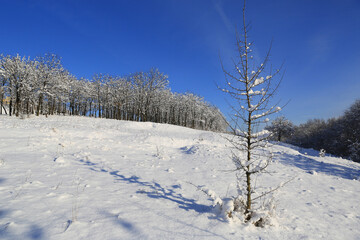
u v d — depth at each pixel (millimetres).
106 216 3297
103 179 5488
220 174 7270
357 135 32031
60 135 11789
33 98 34344
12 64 31531
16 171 5320
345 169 10609
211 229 3219
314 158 13891
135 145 12180
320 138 44719
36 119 29672
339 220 4160
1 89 32344
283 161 10859
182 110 66438
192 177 6676
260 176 7336
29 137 10070
